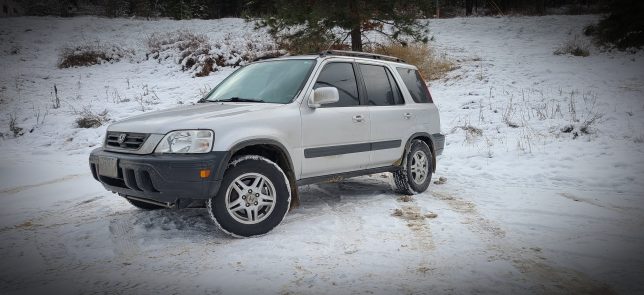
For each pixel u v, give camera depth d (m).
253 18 14.70
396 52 14.54
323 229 4.37
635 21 16.11
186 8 30.59
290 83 4.82
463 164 8.24
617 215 4.92
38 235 4.43
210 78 15.96
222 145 3.93
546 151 8.57
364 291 3.01
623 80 13.01
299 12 12.79
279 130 4.32
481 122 10.85
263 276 3.28
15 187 6.78
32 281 3.28
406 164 5.78
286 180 4.30
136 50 19.78
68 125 11.79
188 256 3.70
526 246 3.91
